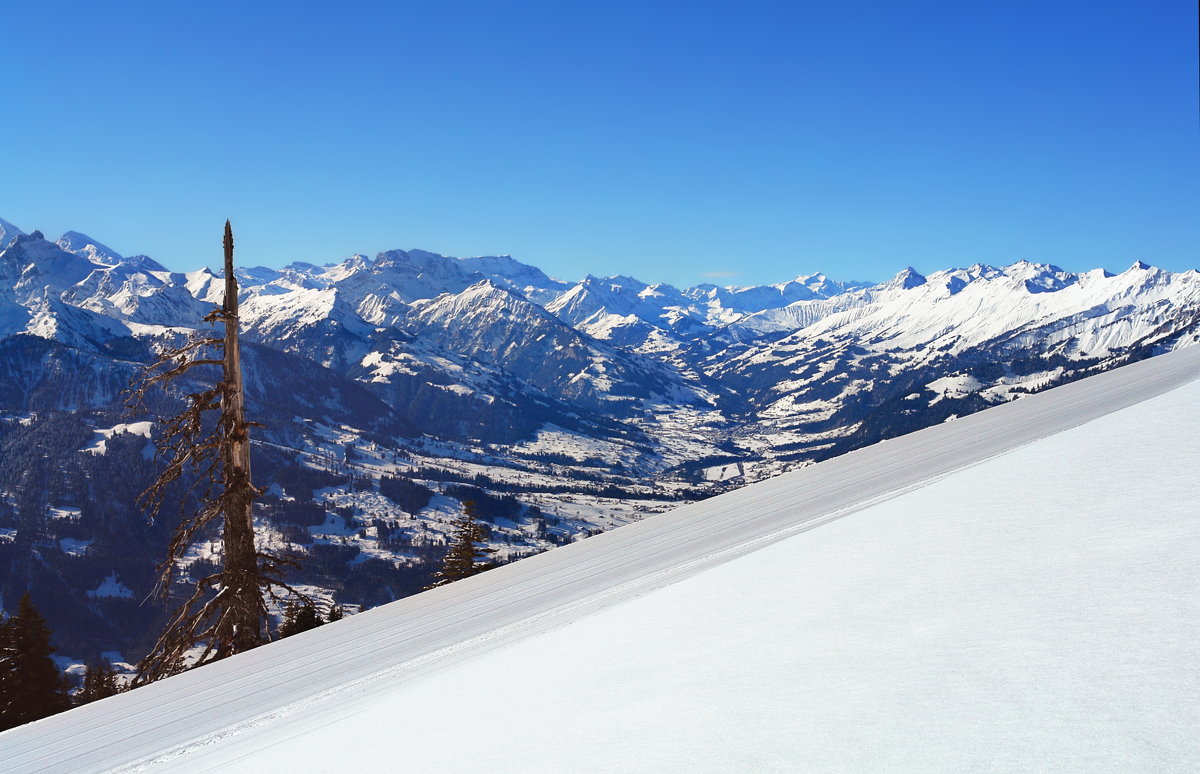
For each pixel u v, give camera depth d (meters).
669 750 2.14
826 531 5.09
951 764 1.62
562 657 3.79
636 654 3.48
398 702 3.93
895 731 1.89
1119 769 1.40
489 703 3.30
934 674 2.26
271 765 3.37
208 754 4.26
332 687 5.28
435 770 2.54
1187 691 1.71
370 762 2.87
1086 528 3.54
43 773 4.79
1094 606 2.51
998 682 2.04
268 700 5.38
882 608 3.13
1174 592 2.45
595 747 2.37
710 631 3.51
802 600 3.61
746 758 1.95
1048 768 1.49
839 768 1.70
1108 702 1.77
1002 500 4.57
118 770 4.39
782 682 2.58
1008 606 2.71
